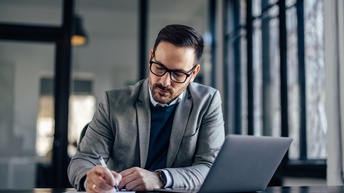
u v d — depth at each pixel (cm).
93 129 150
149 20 421
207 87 163
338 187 140
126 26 418
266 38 332
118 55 414
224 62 420
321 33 255
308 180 261
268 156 117
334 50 222
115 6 419
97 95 409
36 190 138
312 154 265
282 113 291
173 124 150
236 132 399
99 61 412
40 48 407
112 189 117
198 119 153
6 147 402
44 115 404
